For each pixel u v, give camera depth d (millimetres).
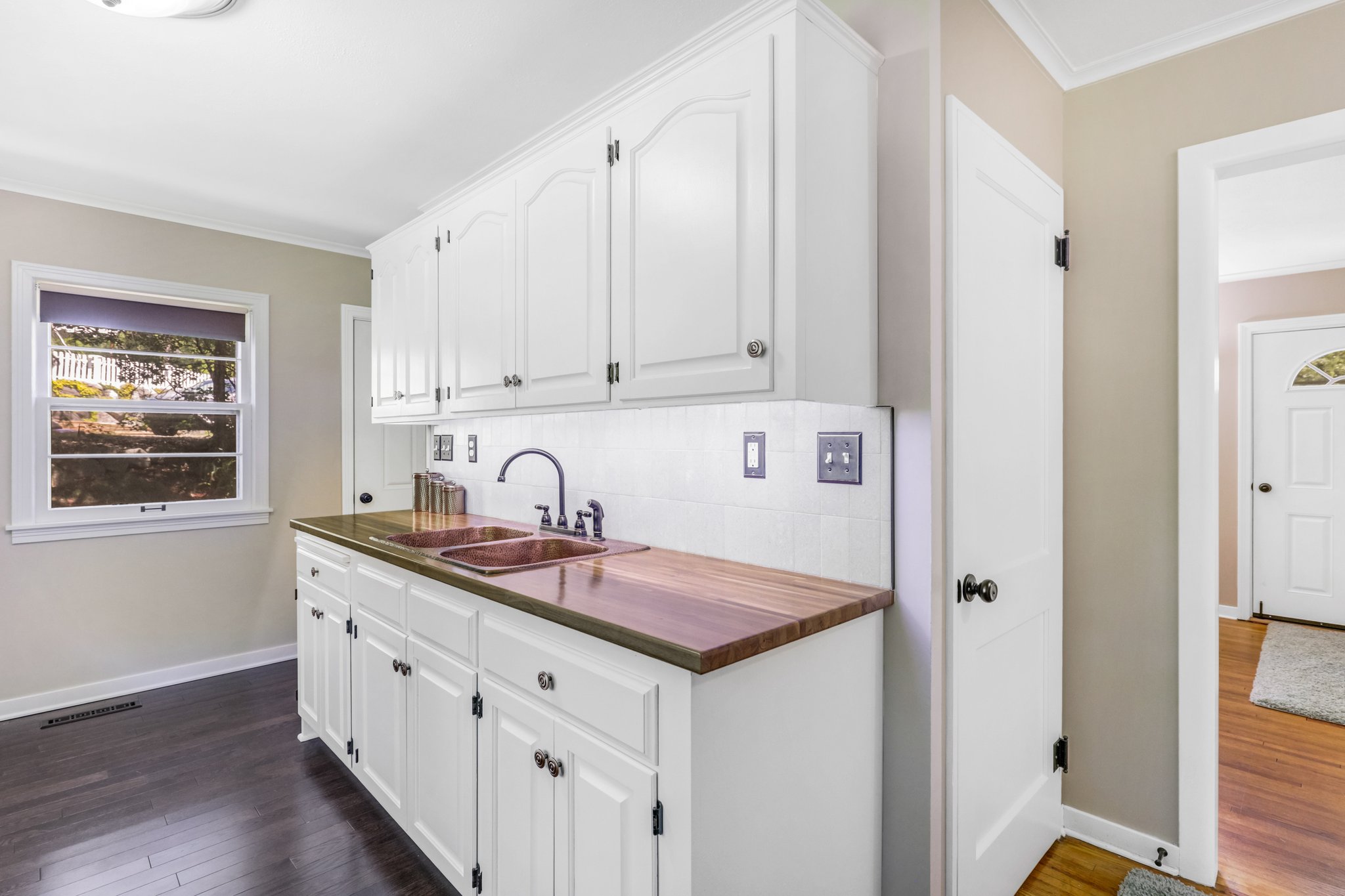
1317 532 4012
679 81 1439
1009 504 1653
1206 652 1723
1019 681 1710
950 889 1427
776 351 1252
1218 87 1699
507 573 1612
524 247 1946
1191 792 1740
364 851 1876
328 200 2924
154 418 3115
